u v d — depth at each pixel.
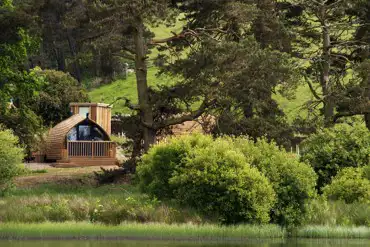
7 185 62.31
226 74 69.00
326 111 85.56
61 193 61.72
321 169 62.28
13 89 67.81
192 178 48.00
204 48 70.81
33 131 86.31
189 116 74.38
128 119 77.38
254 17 75.06
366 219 49.12
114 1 70.12
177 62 72.50
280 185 48.22
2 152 62.19
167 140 55.66
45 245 40.34
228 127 70.88
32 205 50.38
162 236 43.69
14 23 65.88
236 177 46.69
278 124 74.38
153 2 70.69
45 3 74.06
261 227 45.94
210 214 47.56
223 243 42.75
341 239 45.72
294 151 79.06
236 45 69.50
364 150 62.56
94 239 43.44
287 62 73.94
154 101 73.94
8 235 43.34
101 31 73.81
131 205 49.16
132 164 74.00
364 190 54.06
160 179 51.59
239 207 46.97
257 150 50.12
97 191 64.25
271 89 74.62
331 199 54.94
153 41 77.62
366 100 81.62
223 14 75.19
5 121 81.75
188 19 81.88
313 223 48.62
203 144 51.34
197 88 70.19
